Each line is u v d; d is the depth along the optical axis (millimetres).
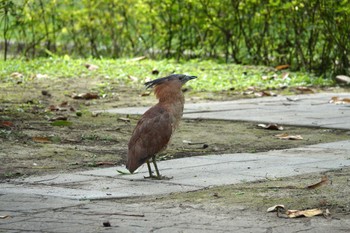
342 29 22578
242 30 24594
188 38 26000
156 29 26250
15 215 8773
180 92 11031
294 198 9391
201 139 13805
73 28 26359
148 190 9984
